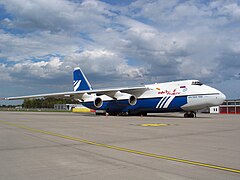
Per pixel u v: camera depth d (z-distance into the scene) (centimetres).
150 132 1415
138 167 637
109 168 629
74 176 562
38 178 548
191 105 2988
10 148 916
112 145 973
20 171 605
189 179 534
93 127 1738
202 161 699
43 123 2130
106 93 3600
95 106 3666
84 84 4109
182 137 1201
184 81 3147
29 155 791
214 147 921
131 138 1169
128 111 3625
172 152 829
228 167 634
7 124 2025
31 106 16175
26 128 1675
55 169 623
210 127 1717
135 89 3453
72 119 2738
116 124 1997
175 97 3108
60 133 1377
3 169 624
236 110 6250
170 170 607
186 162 688
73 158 745
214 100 2836
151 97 3347
